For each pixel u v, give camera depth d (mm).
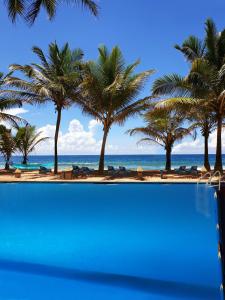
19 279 5281
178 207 10031
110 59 20281
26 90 20906
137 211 9727
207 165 24078
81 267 5781
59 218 9156
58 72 21703
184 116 23219
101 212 9766
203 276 5328
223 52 19109
